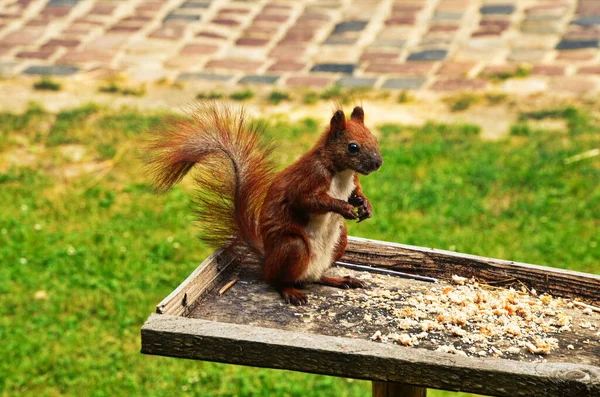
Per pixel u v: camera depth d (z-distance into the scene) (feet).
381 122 42.98
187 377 26.25
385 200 35.88
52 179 38.47
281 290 16.69
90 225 34.76
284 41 52.54
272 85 47.09
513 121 42.93
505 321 15.70
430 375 12.94
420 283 17.58
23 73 49.19
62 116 43.70
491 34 52.06
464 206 35.29
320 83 47.21
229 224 17.67
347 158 16.99
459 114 43.83
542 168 38.11
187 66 49.57
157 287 30.58
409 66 48.93
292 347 13.32
